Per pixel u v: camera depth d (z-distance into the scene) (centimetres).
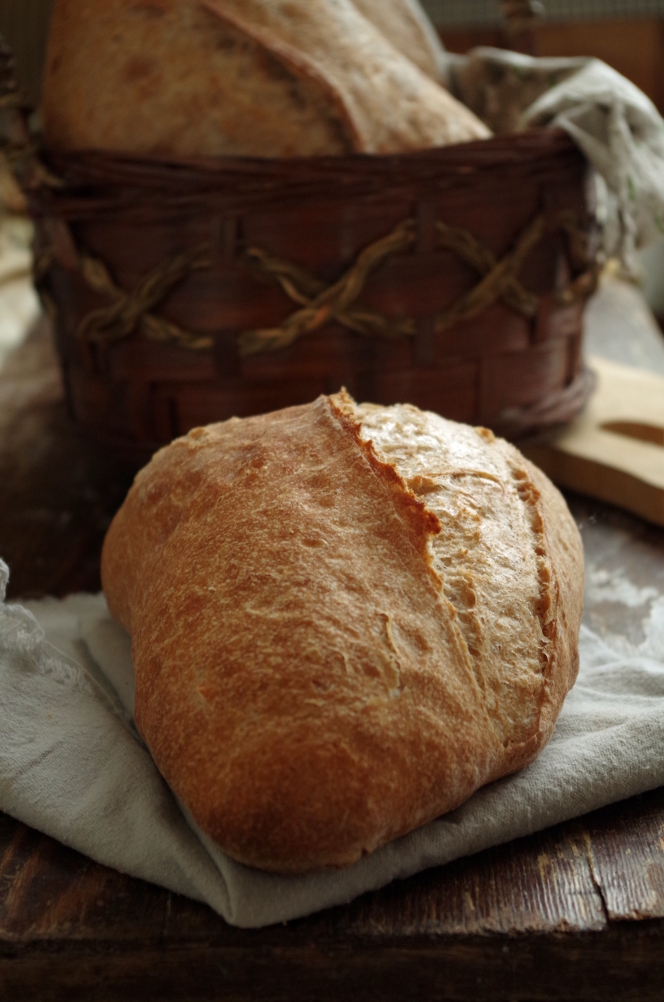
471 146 69
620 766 53
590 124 72
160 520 56
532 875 50
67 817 52
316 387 73
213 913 49
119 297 72
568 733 55
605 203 79
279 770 48
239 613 51
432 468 56
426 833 50
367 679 49
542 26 141
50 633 62
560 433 79
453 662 51
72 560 72
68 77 71
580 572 58
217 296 71
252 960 49
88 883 51
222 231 69
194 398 73
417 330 72
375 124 70
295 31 69
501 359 75
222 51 68
